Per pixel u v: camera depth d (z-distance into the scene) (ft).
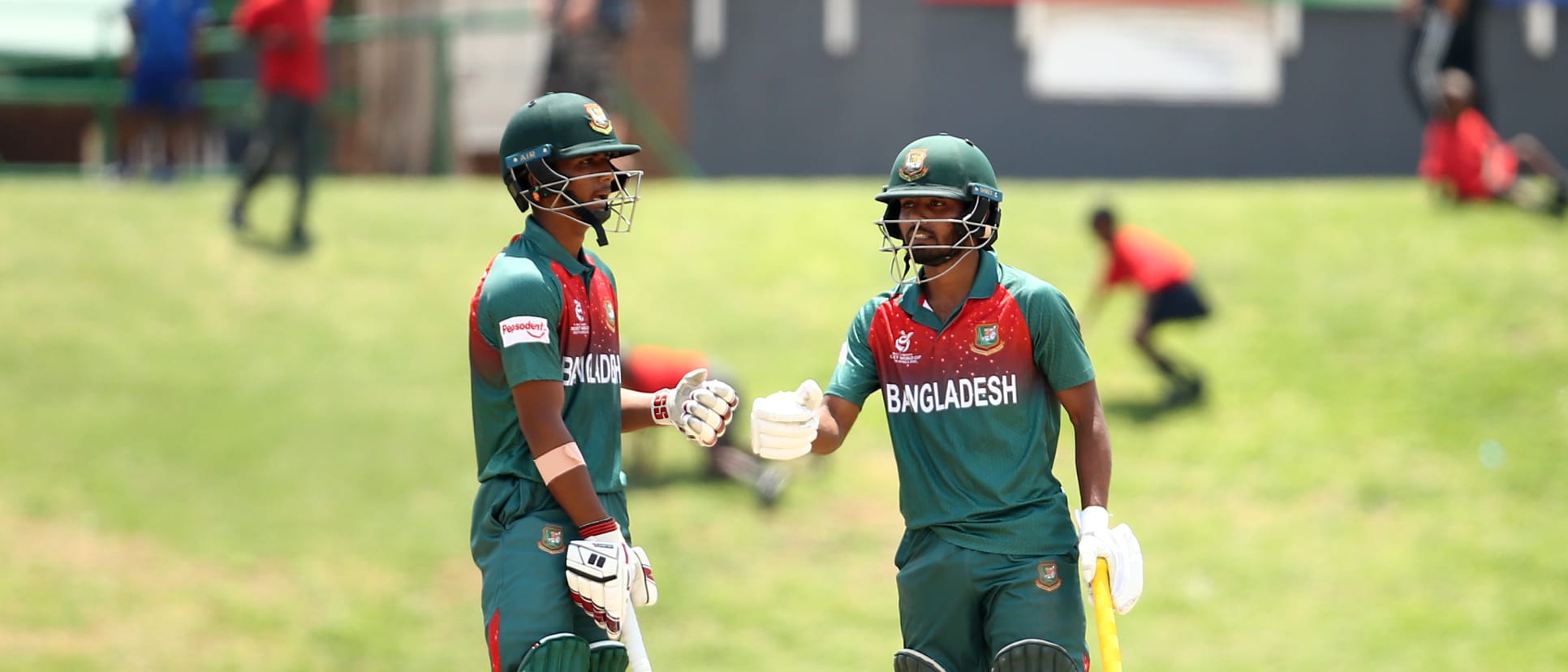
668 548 120.37
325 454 132.26
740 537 122.62
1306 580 114.73
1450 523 121.60
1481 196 176.65
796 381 144.97
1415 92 181.37
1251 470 131.54
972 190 48.93
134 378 141.59
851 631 109.40
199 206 179.01
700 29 233.55
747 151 235.40
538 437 46.83
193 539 118.73
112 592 110.52
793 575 117.39
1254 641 106.52
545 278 47.93
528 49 233.55
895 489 132.05
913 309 50.83
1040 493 50.39
